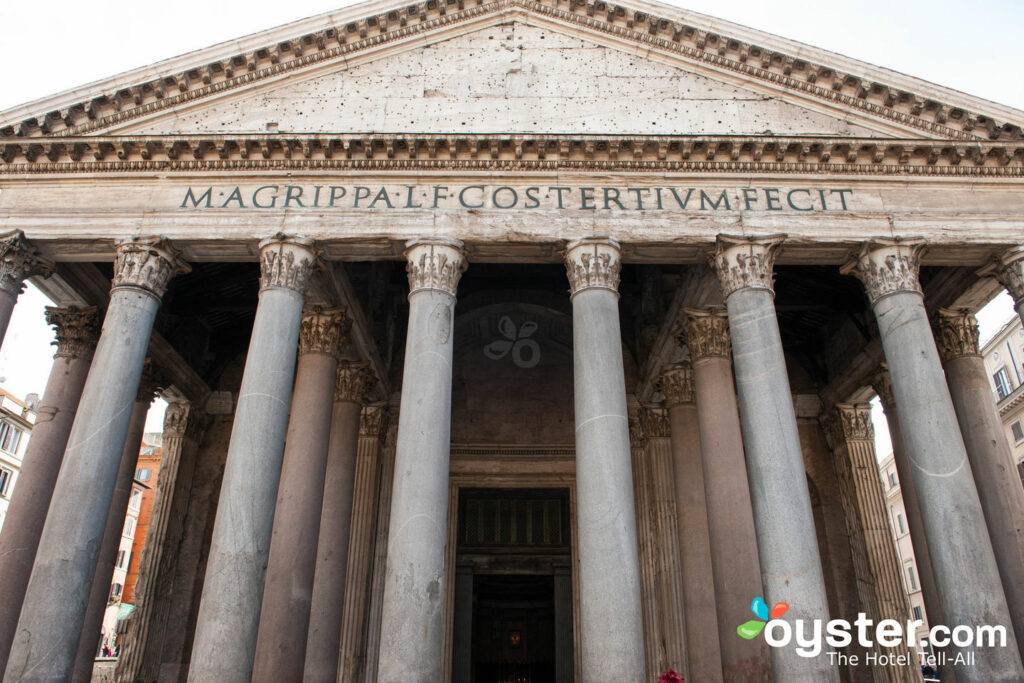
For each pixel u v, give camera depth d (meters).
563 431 22.50
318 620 16.62
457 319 23.14
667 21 16.80
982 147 15.30
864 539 21.08
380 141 15.18
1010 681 11.57
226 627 11.55
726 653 14.21
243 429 12.91
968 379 16.97
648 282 22.33
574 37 17.41
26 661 11.48
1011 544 15.13
